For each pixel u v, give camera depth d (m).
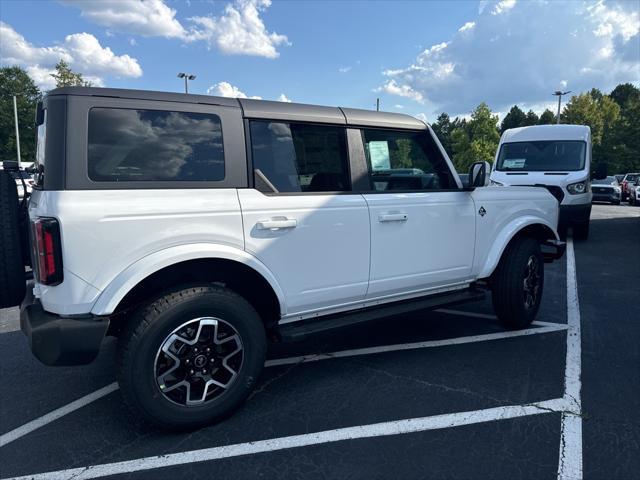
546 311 5.16
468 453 2.58
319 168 3.29
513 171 10.44
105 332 2.52
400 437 2.74
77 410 3.14
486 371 3.62
